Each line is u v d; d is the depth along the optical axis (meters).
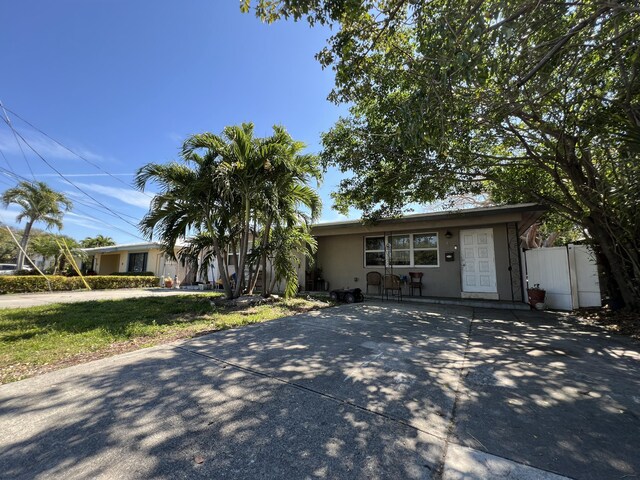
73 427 2.23
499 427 2.23
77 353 4.00
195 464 1.82
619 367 3.52
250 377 3.17
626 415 2.41
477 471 1.75
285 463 1.83
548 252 8.25
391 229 10.55
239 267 9.13
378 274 10.59
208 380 3.09
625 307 6.77
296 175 8.00
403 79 5.18
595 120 5.31
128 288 16.84
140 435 2.13
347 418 2.36
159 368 3.42
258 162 7.66
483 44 3.02
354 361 3.68
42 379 3.13
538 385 2.99
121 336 4.76
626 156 4.70
